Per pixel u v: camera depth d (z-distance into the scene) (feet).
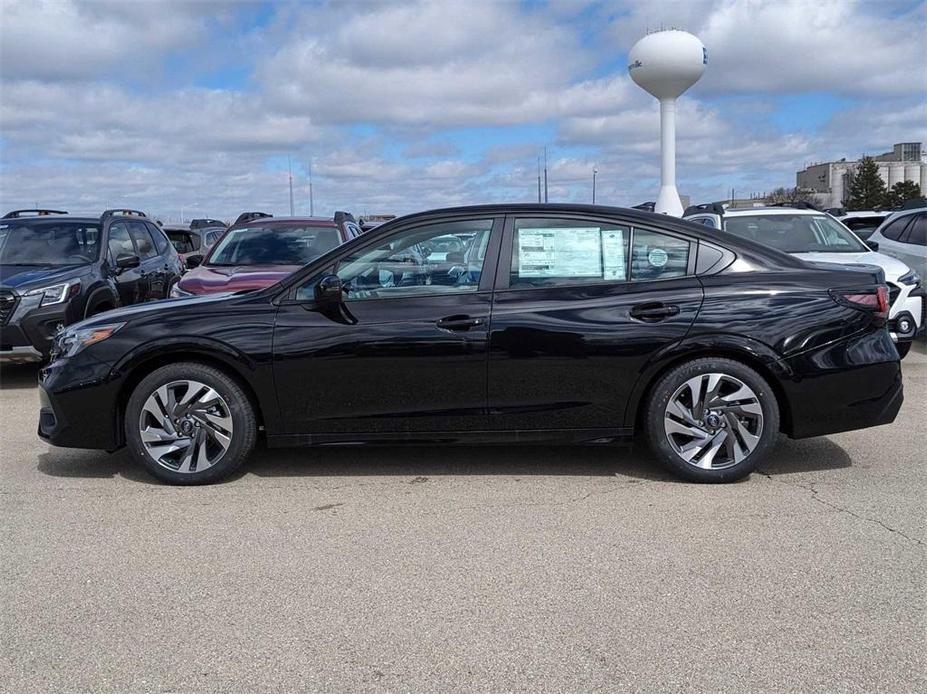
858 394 15.94
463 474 17.16
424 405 16.11
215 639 10.41
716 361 15.81
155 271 35.73
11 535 14.02
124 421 16.65
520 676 9.46
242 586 11.95
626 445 16.42
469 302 16.06
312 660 9.88
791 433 16.16
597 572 12.23
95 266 30.04
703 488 15.98
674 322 15.74
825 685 9.20
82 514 15.02
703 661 9.73
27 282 27.12
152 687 9.35
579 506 15.11
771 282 16.05
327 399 16.15
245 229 33.73
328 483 16.69
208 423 16.34
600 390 15.93
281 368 16.01
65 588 11.94
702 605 11.13
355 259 16.46
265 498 15.81
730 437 15.93
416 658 9.89
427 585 11.89
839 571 12.13
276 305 16.38
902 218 37.50
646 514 14.61
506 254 16.31
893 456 17.99
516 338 15.83
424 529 14.10
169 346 16.08
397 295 16.28
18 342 26.66
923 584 11.67
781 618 10.74
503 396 16.03
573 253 16.30
